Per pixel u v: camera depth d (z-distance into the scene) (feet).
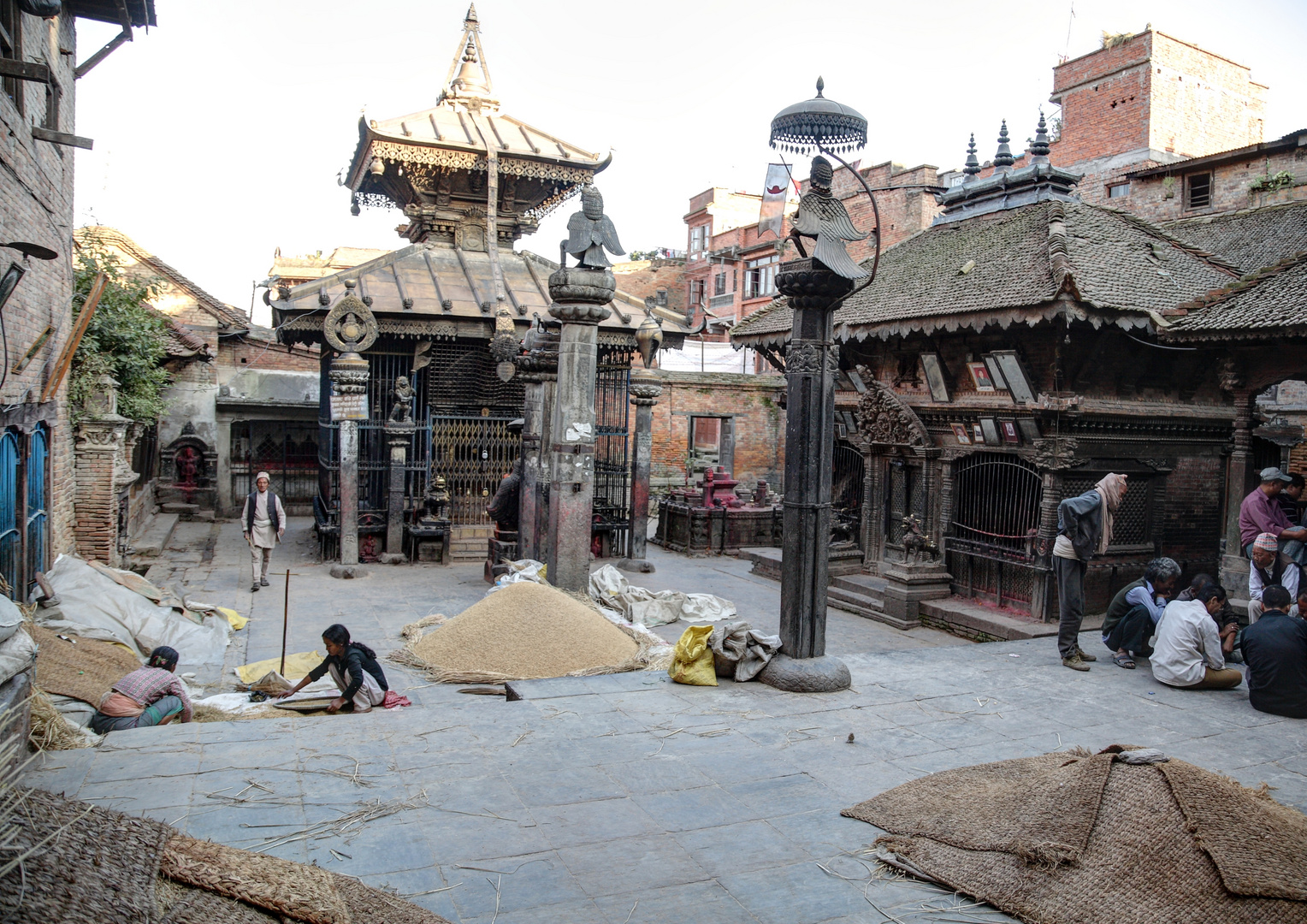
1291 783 16.78
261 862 9.59
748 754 17.24
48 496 32.96
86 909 7.49
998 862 12.39
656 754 17.08
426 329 52.65
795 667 21.66
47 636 24.29
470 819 13.94
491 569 44.91
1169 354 39.04
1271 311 30.78
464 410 56.65
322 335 51.52
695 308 134.10
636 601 39.65
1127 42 79.77
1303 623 21.21
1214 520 41.45
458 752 16.80
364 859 12.51
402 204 65.98
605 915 11.38
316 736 17.38
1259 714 20.94
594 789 15.31
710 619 39.91
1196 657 22.79
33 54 28.27
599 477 55.52
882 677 23.12
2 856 7.68
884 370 47.09
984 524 41.24
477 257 61.11
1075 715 20.40
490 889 11.87
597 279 34.37
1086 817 12.58
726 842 13.52
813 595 21.97
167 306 70.38
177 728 17.54
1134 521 38.78
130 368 51.16
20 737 14.98
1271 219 52.21
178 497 69.00
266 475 42.47
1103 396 37.63
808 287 21.18
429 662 26.94
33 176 28.43
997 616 37.65
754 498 72.13
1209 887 11.21
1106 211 44.68
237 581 44.09
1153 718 20.47
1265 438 46.52
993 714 20.25
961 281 40.47
